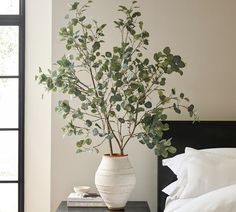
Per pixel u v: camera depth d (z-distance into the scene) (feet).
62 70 8.12
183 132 9.48
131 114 8.31
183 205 7.72
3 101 11.85
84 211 8.46
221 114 9.83
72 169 9.75
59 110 8.32
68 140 9.73
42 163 11.71
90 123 8.29
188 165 8.43
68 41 8.17
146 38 9.28
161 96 8.45
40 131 11.73
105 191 8.29
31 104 11.74
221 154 8.69
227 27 9.84
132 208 8.82
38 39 11.69
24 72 11.76
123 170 8.27
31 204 11.73
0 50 11.85
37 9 11.67
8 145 11.88
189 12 9.84
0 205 11.88
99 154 9.75
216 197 6.98
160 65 8.11
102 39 9.78
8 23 11.79
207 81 9.84
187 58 9.84
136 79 8.16
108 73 7.92
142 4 9.82
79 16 9.21
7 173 11.89
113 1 9.80
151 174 9.80
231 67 9.84
